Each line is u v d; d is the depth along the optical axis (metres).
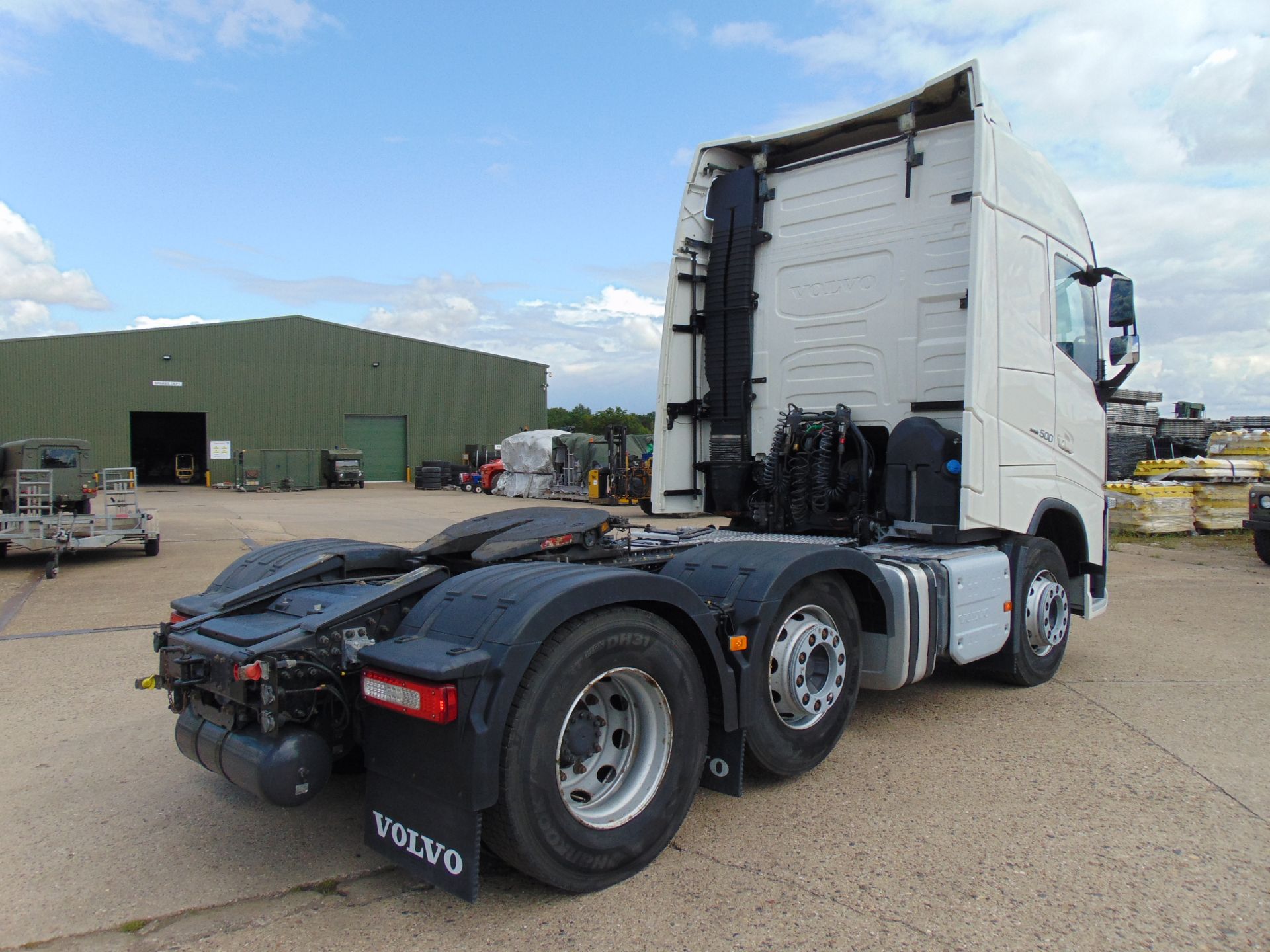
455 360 44.78
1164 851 3.20
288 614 3.24
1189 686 5.47
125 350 37.88
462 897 2.56
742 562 3.77
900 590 4.28
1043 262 5.47
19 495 10.99
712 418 6.20
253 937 2.67
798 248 5.84
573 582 2.85
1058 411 5.57
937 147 5.20
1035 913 2.76
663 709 3.12
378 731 2.80
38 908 2.85
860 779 3.93
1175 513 14.60
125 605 8.54
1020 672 5.26
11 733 4.60
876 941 2.61
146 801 3.73
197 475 41.88
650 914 2.78
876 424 5.45
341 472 37.00
